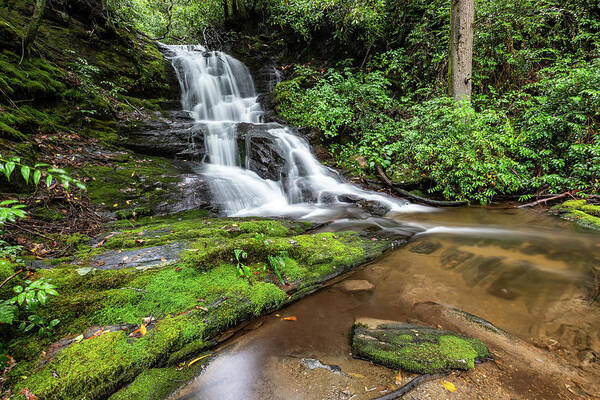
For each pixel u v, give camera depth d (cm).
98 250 345
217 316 241
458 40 752
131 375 187
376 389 177
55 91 679
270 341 228
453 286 310
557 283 310
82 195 489
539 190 634
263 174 743
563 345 216
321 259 349
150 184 578
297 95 1050
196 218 519
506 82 873
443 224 537
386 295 294
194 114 1056
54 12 852
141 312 237
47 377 175
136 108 932
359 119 935
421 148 665
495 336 226
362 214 600
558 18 873
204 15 1656
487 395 171
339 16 1188
